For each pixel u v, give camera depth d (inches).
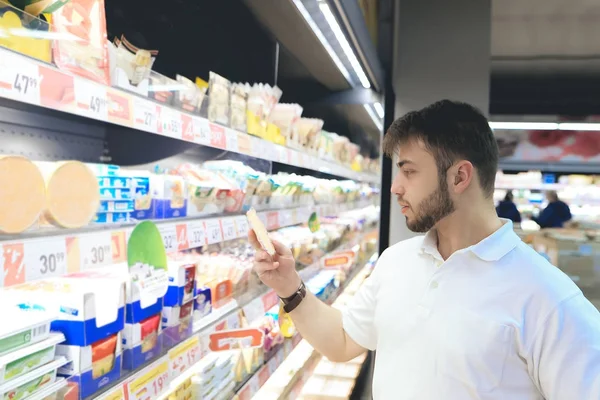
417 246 50.7
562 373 38.5
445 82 137.7
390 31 138.9
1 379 28.6
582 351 38.2
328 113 138.3
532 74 325.7
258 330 60.5
